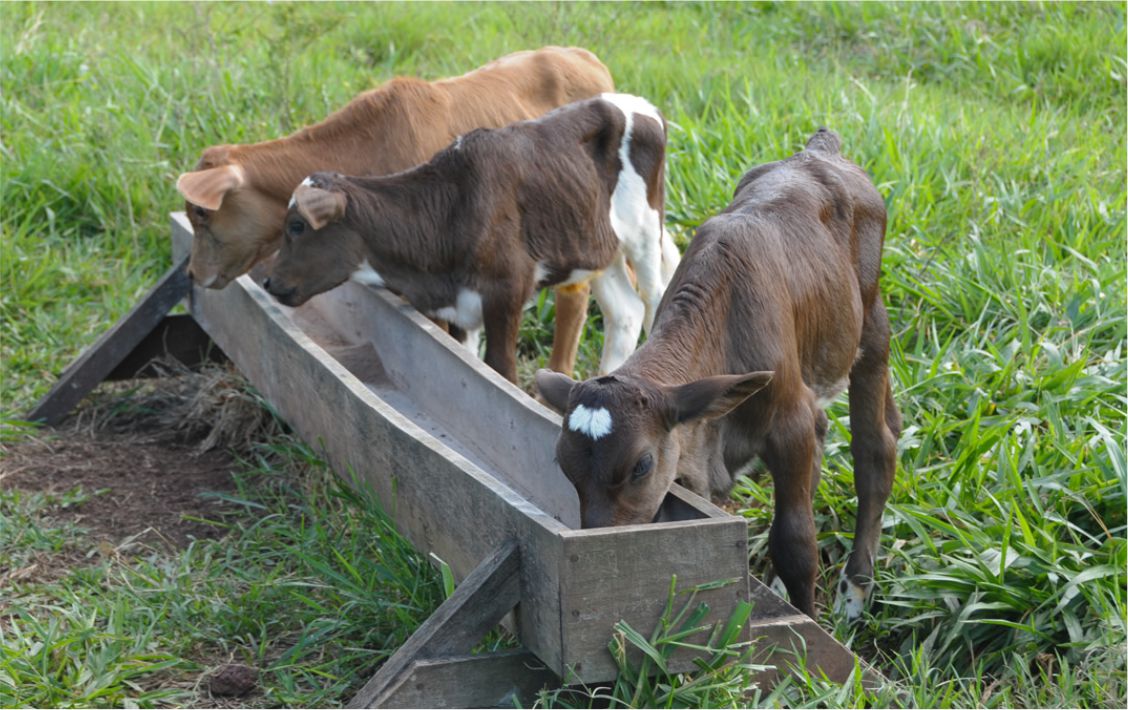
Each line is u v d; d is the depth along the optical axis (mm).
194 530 5098
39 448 5832
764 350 3852
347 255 5371
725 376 3441
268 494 5383
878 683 3748
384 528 4383
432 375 4988
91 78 8891
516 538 3451
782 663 3596
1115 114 9109
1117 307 5816
